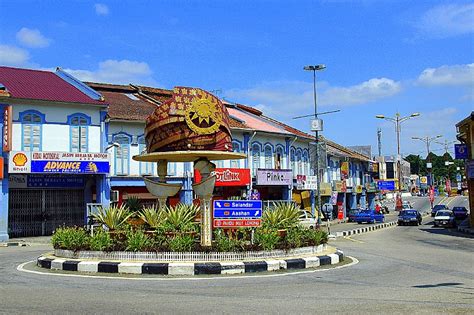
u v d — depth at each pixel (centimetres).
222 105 1446
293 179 4075
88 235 1379
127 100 3450
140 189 3075
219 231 1395
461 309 794
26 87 2844
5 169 2573
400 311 780
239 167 3591
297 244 1398
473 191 3534
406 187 12038
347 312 774
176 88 1398
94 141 2878
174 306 826
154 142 1413
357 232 3359
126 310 795
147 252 1262
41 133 2717
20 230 2723
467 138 3631
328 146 5406
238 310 793
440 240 2597
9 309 802
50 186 2806
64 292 960
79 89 3042
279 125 4312
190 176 3195
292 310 792
